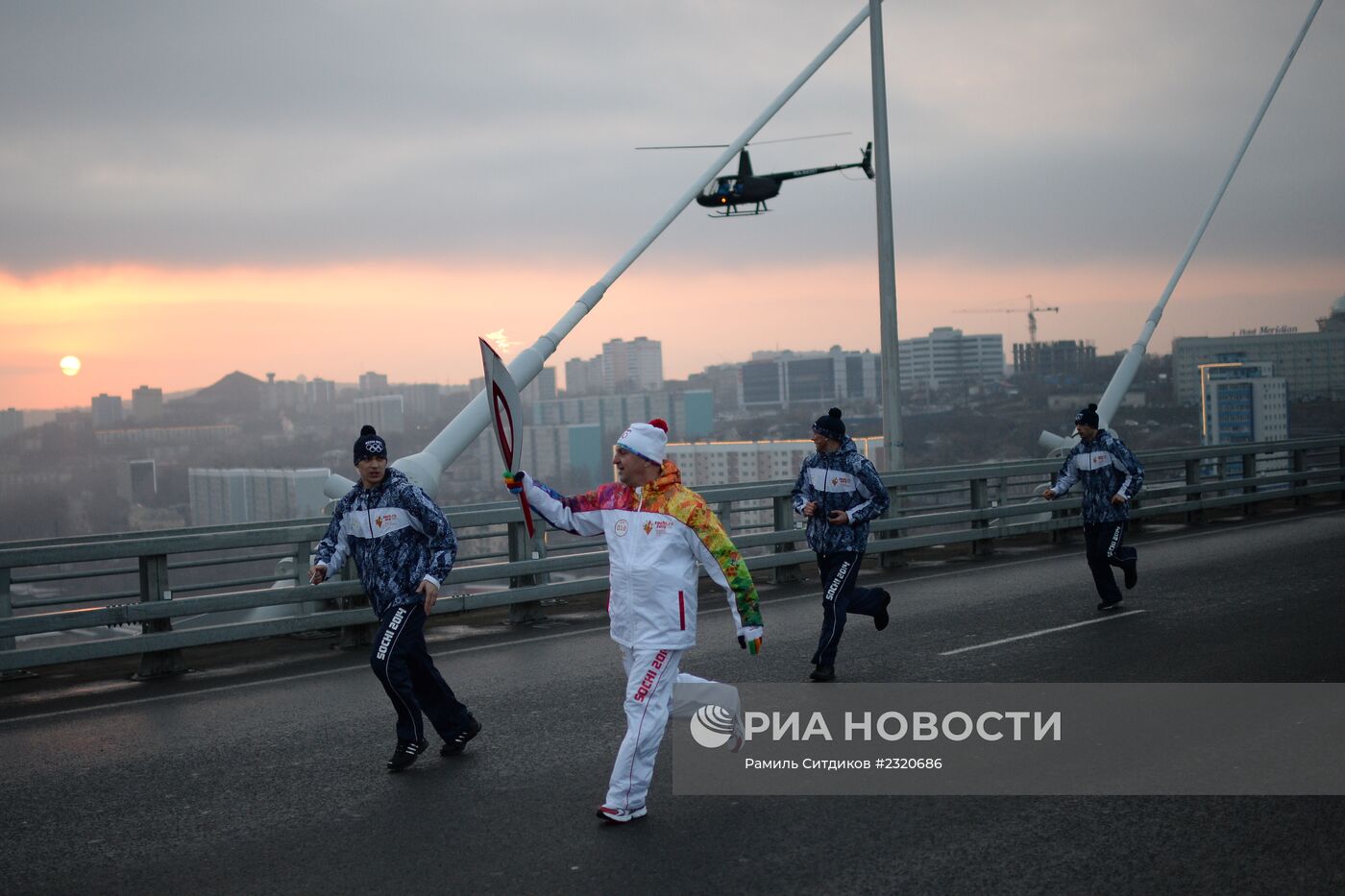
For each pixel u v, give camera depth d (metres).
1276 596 11.80
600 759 6.75
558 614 12.19
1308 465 23.89
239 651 10.39
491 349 5.73
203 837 5.59
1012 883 4.83
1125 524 11.30
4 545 10.11
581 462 88.69
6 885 5.06
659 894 4.79
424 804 6.01
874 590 9.10
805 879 4.92
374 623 10.59
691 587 5.77
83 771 6.74
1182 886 4.76
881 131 18.55
